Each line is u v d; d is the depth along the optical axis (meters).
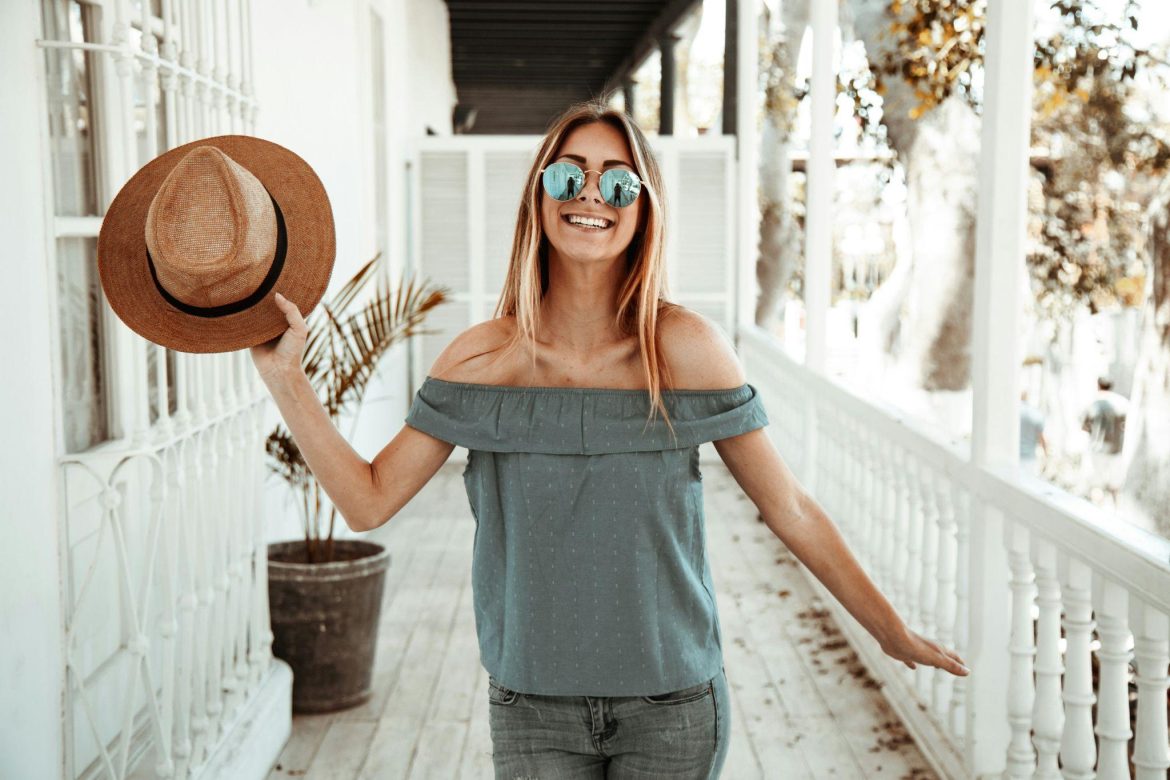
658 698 1.72
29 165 2.33
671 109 11.23
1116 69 3.45
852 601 1.83
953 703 3.60
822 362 6.18
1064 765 2.79
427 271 8.90
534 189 1.75
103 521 2.51
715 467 8.93
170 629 2.74
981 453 3.33
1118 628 2.51
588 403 1.70
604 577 1.69
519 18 12.16
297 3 5.17
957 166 5.38
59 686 2.43
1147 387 3.27
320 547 4.18
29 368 2.36
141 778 2.91
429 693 4.24
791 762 3.71
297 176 1.89
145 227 1.81
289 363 1.73
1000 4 3.21
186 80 2.91
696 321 1.76
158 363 3.28
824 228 6.12
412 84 9.35
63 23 2.78
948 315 5.55
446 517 7.18
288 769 3.57
